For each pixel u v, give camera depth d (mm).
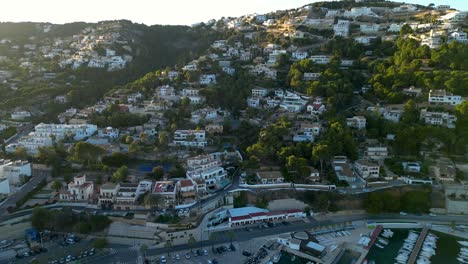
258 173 181375
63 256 132750
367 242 146125
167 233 143125
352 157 194000
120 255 135375
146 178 176750
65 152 192750
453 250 144875
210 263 131375
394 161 191750
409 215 170875
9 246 139250
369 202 169375
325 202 167000
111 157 183750
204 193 167250
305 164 179750
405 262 136875
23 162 180125
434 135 193750
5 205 157375
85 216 148875
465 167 187375
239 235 150875
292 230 155625
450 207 172625
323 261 134750
